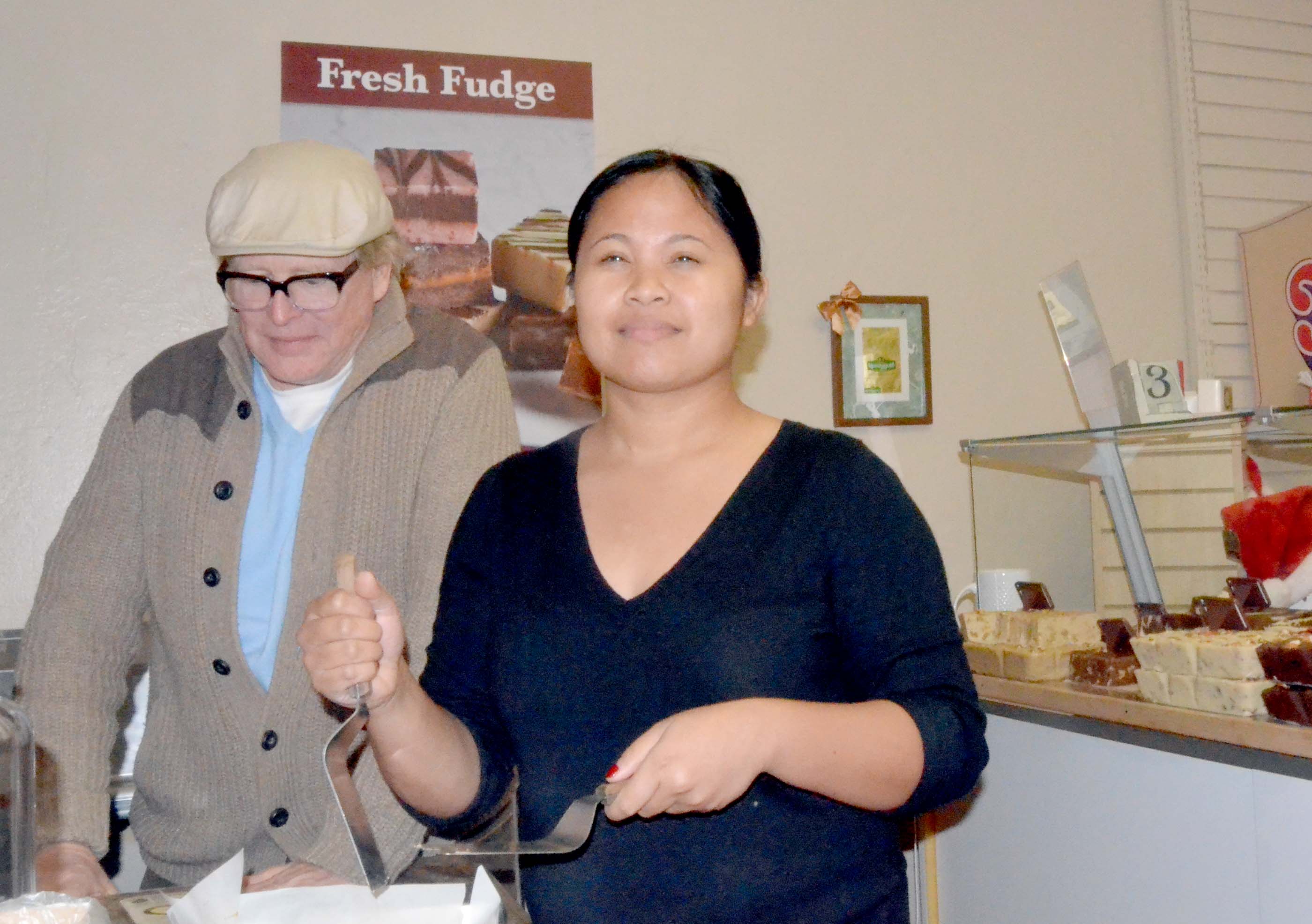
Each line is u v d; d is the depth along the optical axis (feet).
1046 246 7.97
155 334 6.38
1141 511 5.74
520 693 2.99
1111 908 4.99
